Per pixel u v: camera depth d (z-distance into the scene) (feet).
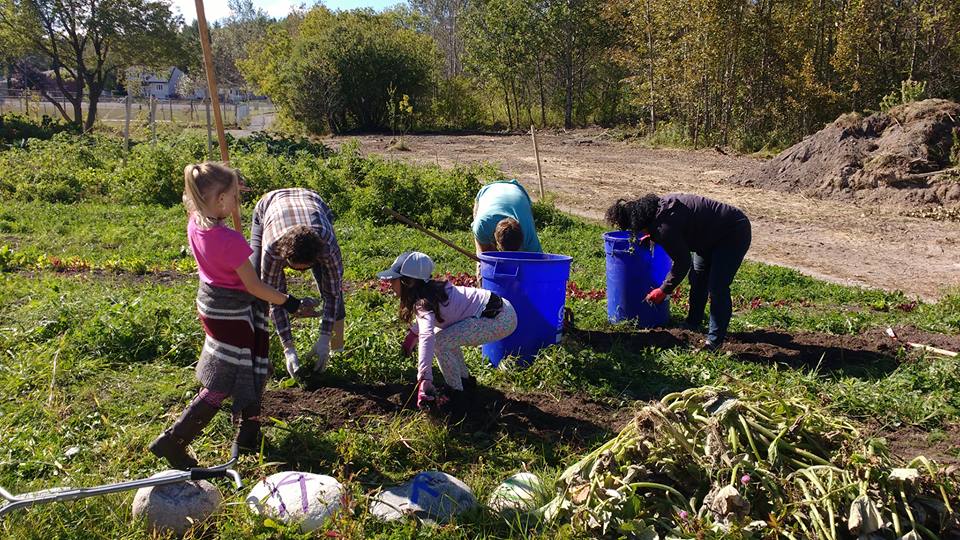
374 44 142.10
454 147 110.52
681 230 21.88
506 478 14.62
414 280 16.62
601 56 143.64
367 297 27.32
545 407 18.33
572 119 148.36
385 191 49.11
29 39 126.21
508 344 20.63
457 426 16.87
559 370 19.77
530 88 151.43
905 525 11.51
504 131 144.46
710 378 20.38
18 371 18.43
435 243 41.24
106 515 12.32
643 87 114.11
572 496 12.56
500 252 21.65
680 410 13.41
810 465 12.48
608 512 12.00
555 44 141.79
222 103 171.32
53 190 52.26
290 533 11.82
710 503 12.01
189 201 13.23
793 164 70.79
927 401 18.92
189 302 24.64
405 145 108.06
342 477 13.44
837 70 95.35
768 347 23.43
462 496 13.23
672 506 12.30
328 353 18.20
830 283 36.27
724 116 101.96
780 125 99.55
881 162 63.98
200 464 14.48
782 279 36.09
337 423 16.69
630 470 12.65
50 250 36.78
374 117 145.28
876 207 60.54
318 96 139.85
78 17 126.31
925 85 89.71
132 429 15.71
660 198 22.35
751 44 97.55
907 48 96.58
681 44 103.71
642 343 23.38
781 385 19.51
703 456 12.81
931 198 59.93
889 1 95.04
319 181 51.29
